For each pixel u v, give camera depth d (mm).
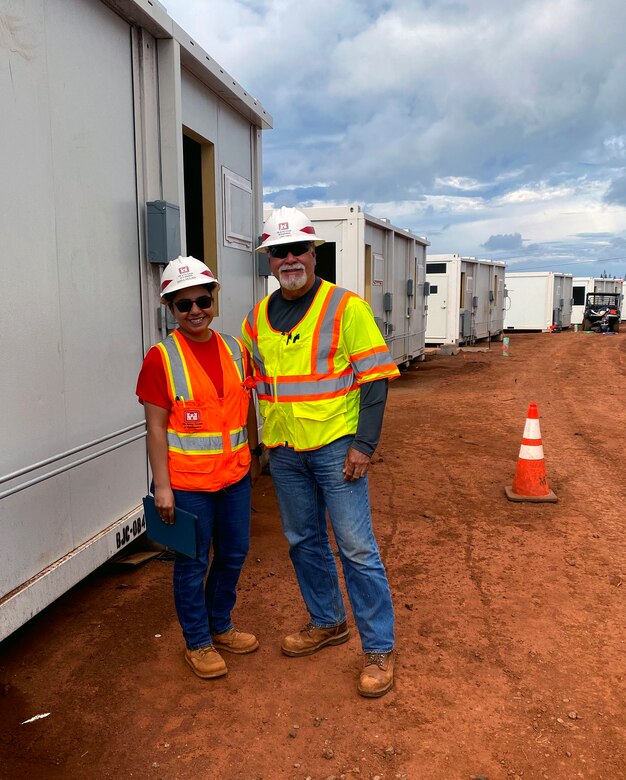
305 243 2754
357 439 2773
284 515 3102
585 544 4547
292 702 2850
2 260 2801
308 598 3217
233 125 5484
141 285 4062
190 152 5207
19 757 2520
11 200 2854
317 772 2434
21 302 2934
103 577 4098
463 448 7340
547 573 4090
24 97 2930
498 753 2518
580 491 5754
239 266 5715
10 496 2891
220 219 5234
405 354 14125
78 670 3098
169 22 4027
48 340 3141
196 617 3016
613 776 2395
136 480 4098
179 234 4227
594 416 9383
